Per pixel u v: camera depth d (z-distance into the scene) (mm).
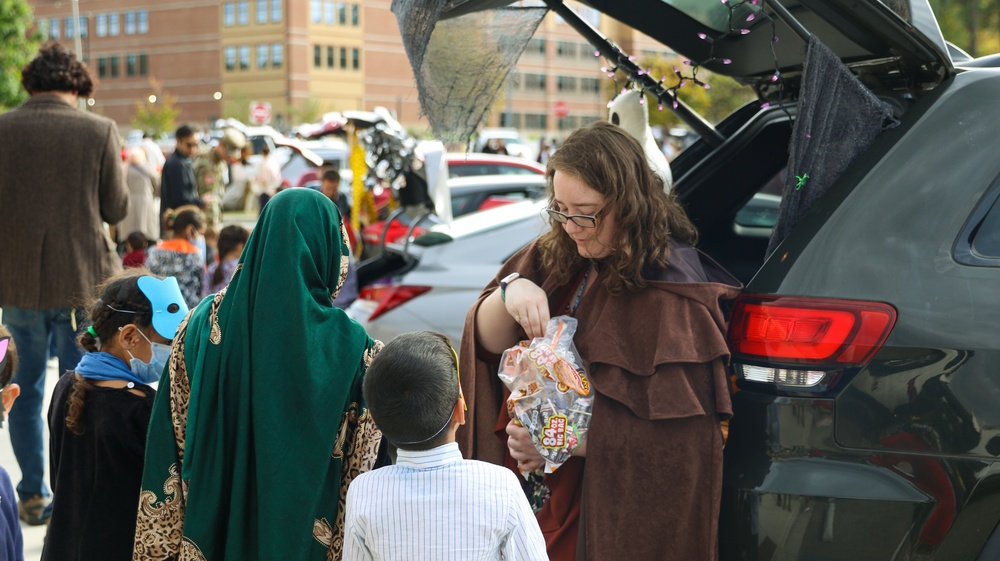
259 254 2205
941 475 2201
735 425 2369
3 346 2264
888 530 2201
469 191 9117
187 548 2160
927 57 2438
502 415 2699
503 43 2820
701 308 2389
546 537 2633
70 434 2518
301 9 78000
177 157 9398
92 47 88125
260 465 2113
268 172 14586
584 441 2455
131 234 6945
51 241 4293
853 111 2375
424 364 2027
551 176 2639
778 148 3520
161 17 84438
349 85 81375
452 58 2746
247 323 2164
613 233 2451
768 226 3764
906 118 2436
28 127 4293
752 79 3463
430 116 2770
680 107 3346
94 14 87750
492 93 2844
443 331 4895
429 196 7039
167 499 2260
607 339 2451
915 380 2223
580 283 2682
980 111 2377
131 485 2486
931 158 2350
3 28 31094
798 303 2289
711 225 3631
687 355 2334
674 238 2602
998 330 2209
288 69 78000
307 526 2119
